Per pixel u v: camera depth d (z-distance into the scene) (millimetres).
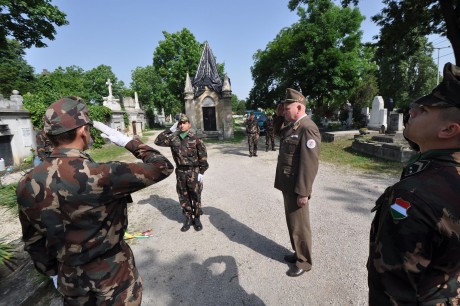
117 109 18438
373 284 948
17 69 28906
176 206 4824
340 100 24234
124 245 1490
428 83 31203
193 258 3049
